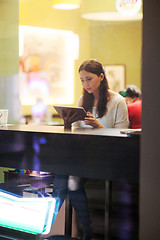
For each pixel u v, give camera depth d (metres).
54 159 1.99
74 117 2.23
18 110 3.44
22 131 2.10
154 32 1.61
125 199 1.88
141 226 1.68
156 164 1.67
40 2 7.13
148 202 1.66
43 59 7.27
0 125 2.62
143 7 1.61
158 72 1.60
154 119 1.64
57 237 2.11
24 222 2.08
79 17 7.53
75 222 2.11
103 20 7.57
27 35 7.07
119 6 3.90
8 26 3.26
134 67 7.57
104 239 1.96
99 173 1.85
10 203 2.13
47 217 2.06
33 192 2.27
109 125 2.92
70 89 7.59
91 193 2.02
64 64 7.50
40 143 2.04
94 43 7.68
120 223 1.90
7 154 2.17
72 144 1.93
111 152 1.80
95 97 2.97
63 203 2.15
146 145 1.65
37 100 7.15
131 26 7.48
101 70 2.91
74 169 1.92
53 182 2.21
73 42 7.56
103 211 1.97
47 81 7.32
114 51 7.63
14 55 3.36
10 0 3.26
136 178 1.74
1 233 2.16
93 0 7.25
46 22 7.26
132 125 3.03
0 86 3.18
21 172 2.35
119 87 7.66
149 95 1.63
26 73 7.08
